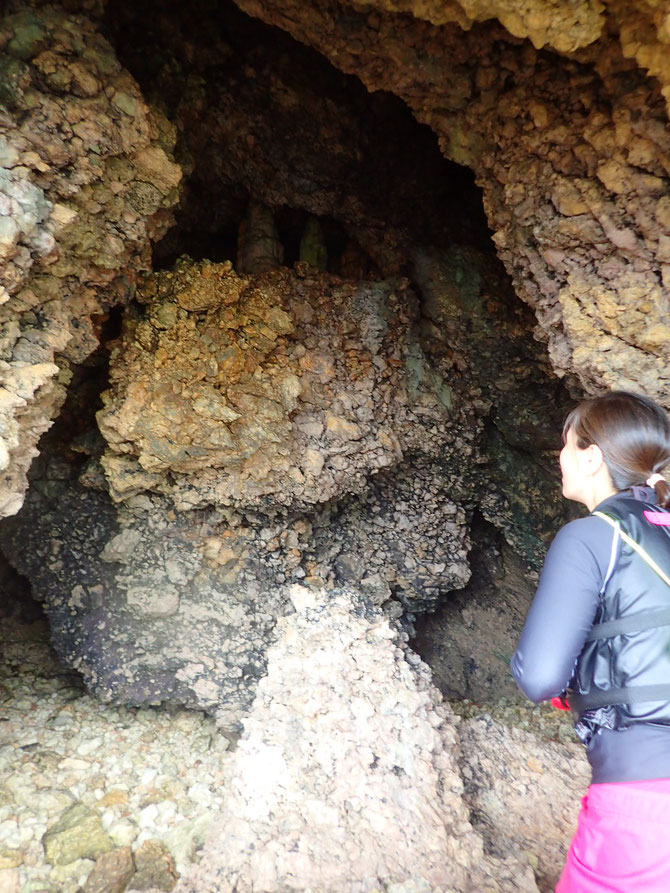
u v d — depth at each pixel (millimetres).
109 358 2947
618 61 1807
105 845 2322
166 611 3174
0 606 3555
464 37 1987
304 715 2555
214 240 3637
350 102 3129
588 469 1308
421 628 4223
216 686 3205
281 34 2850
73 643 3205
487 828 2465
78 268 2201
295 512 3316
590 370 2227
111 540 3164
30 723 3025
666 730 1059
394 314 3543
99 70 1999
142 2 2652
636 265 2010
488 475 3998
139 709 3320
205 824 2477
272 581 3344
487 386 3744
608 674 1105
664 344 1991
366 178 3422
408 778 2377
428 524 3832
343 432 3246
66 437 3205
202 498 3059
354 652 2846
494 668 4285
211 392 2883
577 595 1110
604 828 1098
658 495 1202
